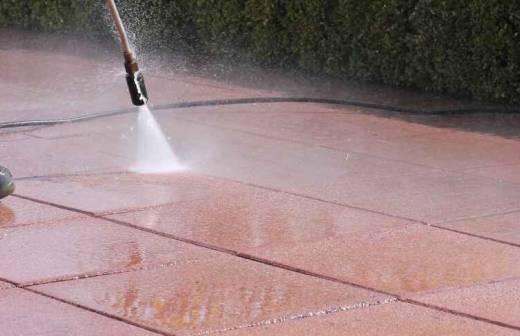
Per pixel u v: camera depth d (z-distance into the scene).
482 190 7.57
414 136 9.43
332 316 5.15
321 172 7.98
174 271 5.73
